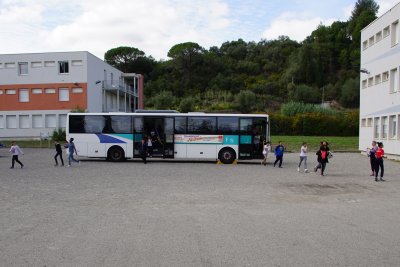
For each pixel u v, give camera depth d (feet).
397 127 101.55
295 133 223.71
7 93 178.91
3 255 21.59
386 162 95.09
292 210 35.47
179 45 389.80
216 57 380.99
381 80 112.06
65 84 176.86
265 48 402.93
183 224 29.35
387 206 37.93
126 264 20.07
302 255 21.74
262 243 24.17
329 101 314.55
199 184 53.52
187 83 337.72
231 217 32.07
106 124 90.63
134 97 230.89
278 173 69.62
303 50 347.36
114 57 352.69
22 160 94.48
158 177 61.67
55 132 165.37
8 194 43.98
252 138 88.58
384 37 110.22
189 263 20.25
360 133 130.21
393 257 21.45
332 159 105.09
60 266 19.79
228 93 318.04
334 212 34.63
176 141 89.35
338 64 367.25
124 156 90.33
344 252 22.36
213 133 88.94
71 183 53.83
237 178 61.31
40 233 26.43
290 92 318.65
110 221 30.27
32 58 177.47
